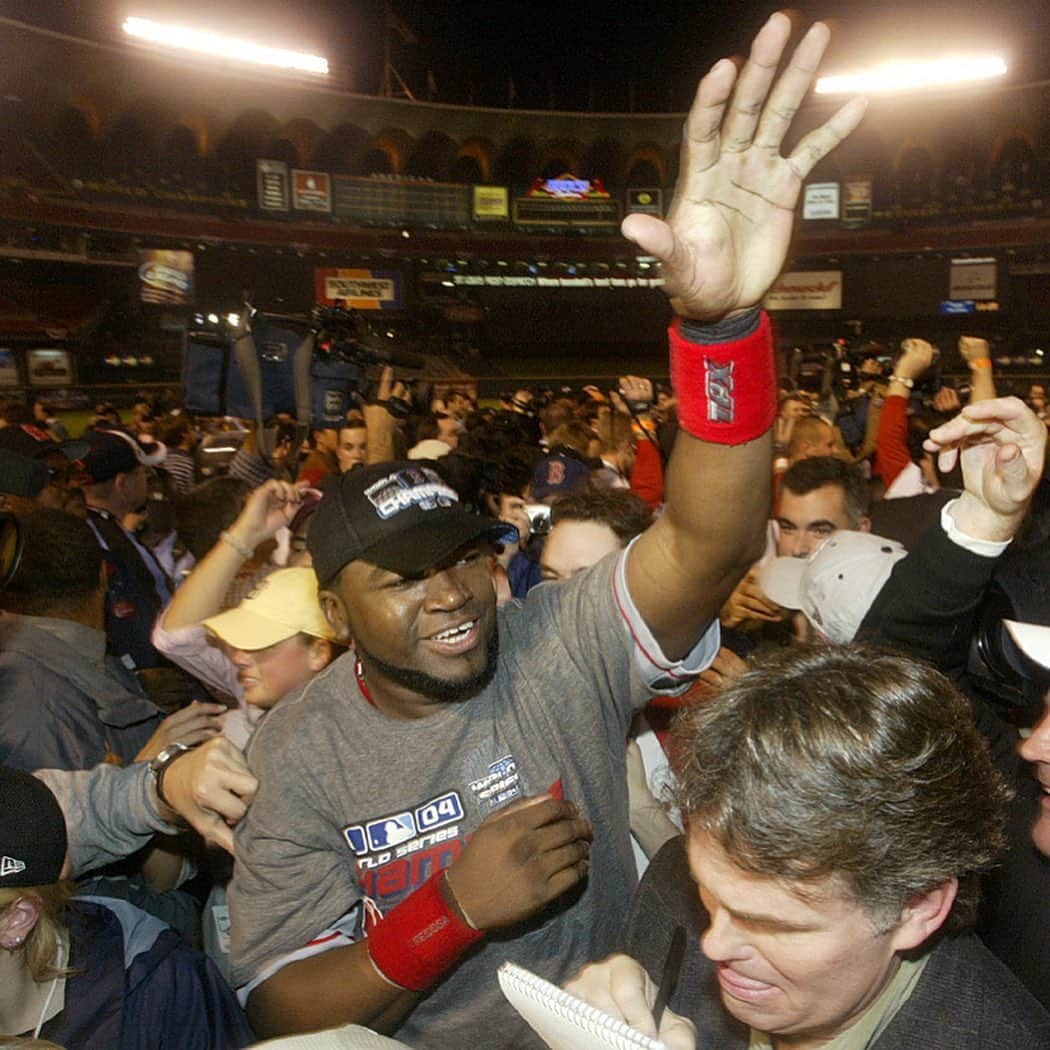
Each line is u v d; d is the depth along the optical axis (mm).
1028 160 35125
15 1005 1426
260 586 2354
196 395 4430
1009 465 1628
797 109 1254
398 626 1514
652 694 1693
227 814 1628
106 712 2510
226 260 35500
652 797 2098
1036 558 1844
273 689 2314
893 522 3080
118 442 4645
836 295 36094
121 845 1863
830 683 999
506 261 37375
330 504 1580
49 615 2584
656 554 1563
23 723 2389
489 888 1411
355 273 35156
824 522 3225
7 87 28891
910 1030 1092
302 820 1589
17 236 30078
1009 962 1518
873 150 36188
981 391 4840
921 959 1123
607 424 6805
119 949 1531
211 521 3648
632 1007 1052
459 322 38562
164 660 4027
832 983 1001
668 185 38438
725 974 1056
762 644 2898
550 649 1658
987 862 1015
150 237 31984
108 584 4023
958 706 1029
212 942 2273
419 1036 1614
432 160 39469
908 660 1059
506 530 1595
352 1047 998
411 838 1578
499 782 1584
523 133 37000
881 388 6855
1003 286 35500
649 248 1200
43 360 27344
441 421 7363
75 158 31094
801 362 7902
